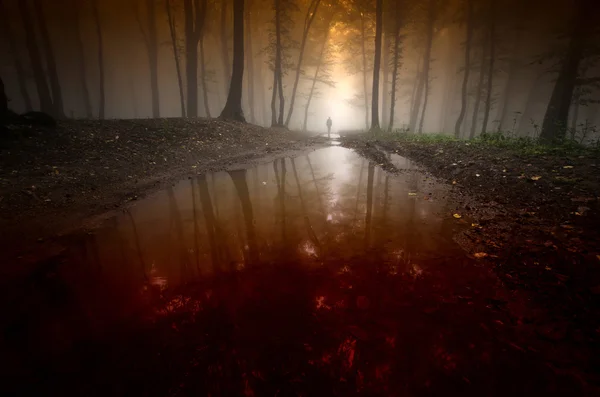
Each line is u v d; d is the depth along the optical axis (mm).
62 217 4516
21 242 3715
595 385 1565
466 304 2291
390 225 4066
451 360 1759
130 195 5688
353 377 1654
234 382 1643
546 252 2975
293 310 2293
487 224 3865
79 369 1793
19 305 2480
